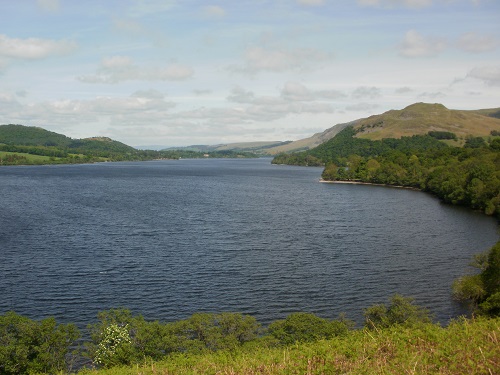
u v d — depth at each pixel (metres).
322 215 113.81
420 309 44.91
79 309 48.16
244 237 84.62
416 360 21.62
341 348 25.23
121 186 185.12
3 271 60.00
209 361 27.61
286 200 147.25
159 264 65.00
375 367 21.56
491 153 167.12
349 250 75.00
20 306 48.56
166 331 34.53
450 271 63.19
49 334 33.88
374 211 122.31
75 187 174.75
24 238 79.50
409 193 172.25
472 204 127.44
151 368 27.98
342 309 49.06
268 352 28.27
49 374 32.03
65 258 67.19
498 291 47.22
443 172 164.12
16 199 133.38
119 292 53.34
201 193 165.00
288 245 78.19
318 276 60.31
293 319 37.25
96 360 33.31
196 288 55.06
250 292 53.91
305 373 22.34
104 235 83.81
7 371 32.06
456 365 20.58
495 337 23.42
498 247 51.66
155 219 103.19
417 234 89.31
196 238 83.00
